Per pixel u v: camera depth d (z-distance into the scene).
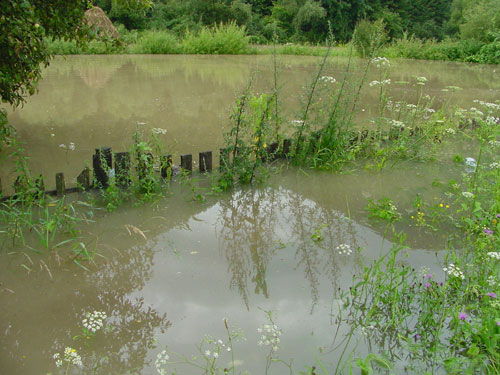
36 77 5.83
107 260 3.69
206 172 5.19
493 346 2.68
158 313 3.09
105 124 7.64
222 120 8.06
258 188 5.26
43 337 2.83
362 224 4.47
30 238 3.93
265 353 2.75
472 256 3.83
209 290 3.36
